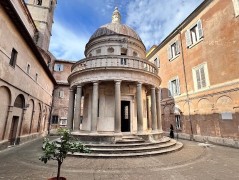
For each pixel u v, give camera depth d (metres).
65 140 5.51
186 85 20.03
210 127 16.23
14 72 12.66
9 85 11.98
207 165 8.27
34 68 17.78
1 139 11.59
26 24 21.88
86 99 15.72
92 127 12.22
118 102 12.48
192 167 7.95
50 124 29.34
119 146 10.83
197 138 17.67
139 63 14.21
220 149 12.78
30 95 16.83
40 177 6.59
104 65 13.57
